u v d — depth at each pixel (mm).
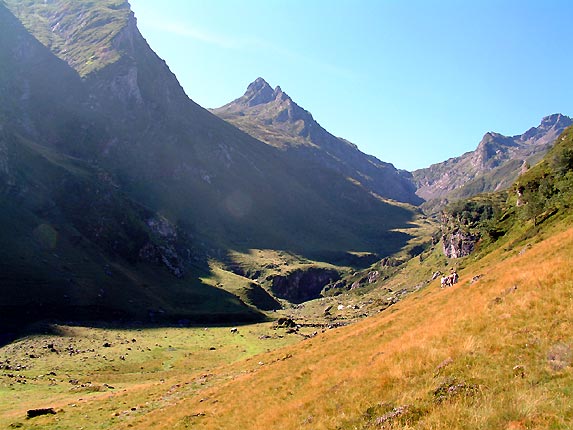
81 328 125812
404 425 16156
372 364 25281
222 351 109750
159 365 91250
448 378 18375
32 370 76750
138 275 198750
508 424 13773
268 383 34969
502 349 19500
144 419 36656
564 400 14039
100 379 74000
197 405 36250
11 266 144375
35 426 38062
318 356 39656
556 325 19859
